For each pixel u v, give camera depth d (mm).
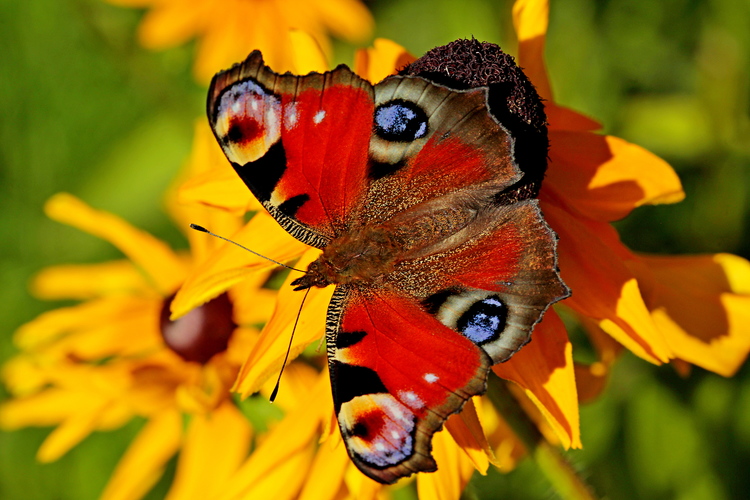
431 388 368
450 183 377
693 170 483
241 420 426
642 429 464
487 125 371
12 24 603
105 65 604
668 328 400
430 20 539
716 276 404
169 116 553
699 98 480
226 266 387
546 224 370
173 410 434
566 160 389
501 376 379
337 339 377
